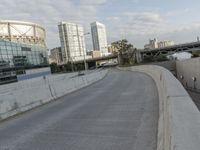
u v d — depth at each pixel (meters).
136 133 5.92
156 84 16.56
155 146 4.97
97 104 10.52
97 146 5.28
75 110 9.59
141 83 18.64
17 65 67.31
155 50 107.38
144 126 6.43
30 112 10.34
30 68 74.06
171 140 2.90
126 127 6.49
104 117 7.85
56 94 14.30
